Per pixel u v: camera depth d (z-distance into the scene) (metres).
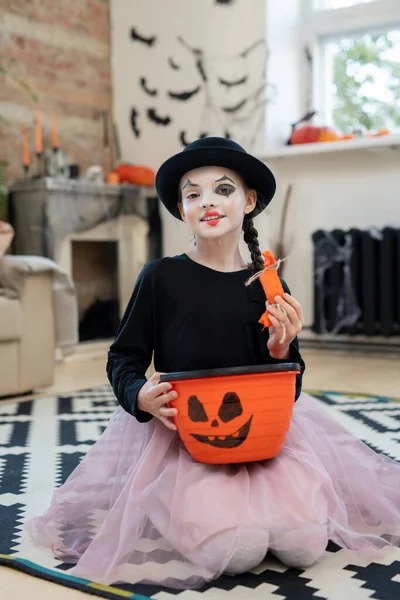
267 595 0.98
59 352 3.59
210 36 4.02
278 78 3.88
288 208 3.90
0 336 2.53
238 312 1.19
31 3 3.87
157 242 4.06
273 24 3.83
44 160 3.80
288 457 1.15
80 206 3.64
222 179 1.18
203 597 0.98
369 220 3.68
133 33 4.29
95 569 1.06
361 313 3.62
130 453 1.23
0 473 1.63
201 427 1.07
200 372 1.05
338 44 3.96
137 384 1.13
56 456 1.78
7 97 3.74
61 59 4.05
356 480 1.26
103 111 4.34
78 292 3.78
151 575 1.04
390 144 3.43
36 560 1.13
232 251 1.23
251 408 1.06
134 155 4.34
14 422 2.21
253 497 1.08
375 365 3.28
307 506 1.08
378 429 1.98
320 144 3.63
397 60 3.79
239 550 1.04
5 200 3.47
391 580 1.03
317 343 3.84
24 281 2.62
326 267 3.70
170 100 4.19
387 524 1.23
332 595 0.98
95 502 1.25
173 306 1.20
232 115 3.96
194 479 1.09
